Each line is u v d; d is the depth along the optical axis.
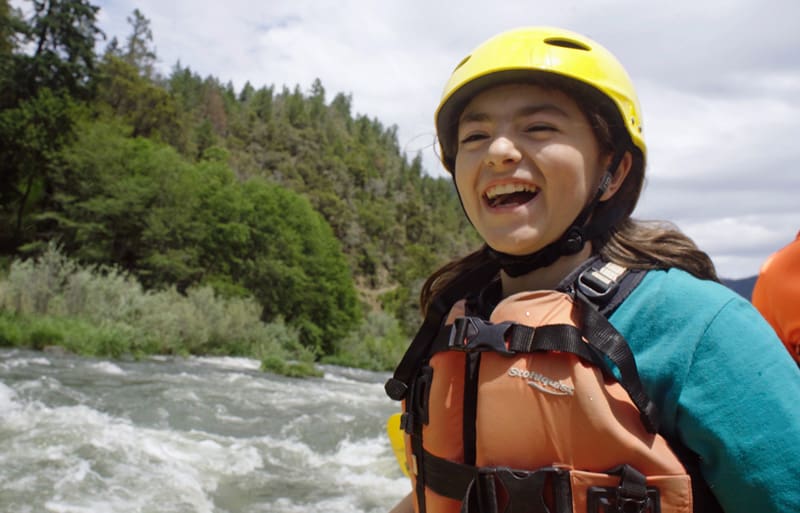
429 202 153.75
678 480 0.89
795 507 0.85
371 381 24.48
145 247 38.19
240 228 42.72
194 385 13.00
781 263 1.47
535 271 1.16
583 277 1.05
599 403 0.92
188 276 38.00
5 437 6.17
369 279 107.75
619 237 1.12
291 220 48.75
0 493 4.65
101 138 38.72
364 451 7.87
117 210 35.84
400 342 49.34
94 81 49.97
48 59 46.81
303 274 45.09
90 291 21.73
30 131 39.31
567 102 1.09
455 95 1.18
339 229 109.75
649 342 0.97
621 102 1.11
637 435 0.91
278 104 159.25
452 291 1.31
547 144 1.07
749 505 0.89
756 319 0.97
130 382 12.14
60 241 36.66
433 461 1.10
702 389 0.92
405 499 1.50
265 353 26.98
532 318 1.01
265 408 10.61
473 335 1.06
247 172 108.00
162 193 38.38
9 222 40.44
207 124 99.19
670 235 1.12
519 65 1.07
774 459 0.87
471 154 1.14
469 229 111.69
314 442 8.11
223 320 26.55
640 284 1.03
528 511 0.92
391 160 167.50
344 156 142.62
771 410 0.89
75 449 6.05
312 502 5.62
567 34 1.15
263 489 5.84
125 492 5.08
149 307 22.78
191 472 5.97
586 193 1.10
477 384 1.05
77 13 49.34
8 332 16.50
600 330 0.95
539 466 0.95
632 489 0.88
